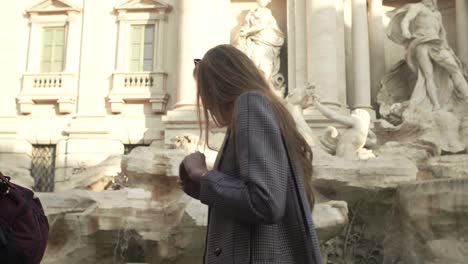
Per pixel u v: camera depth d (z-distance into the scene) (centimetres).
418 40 2212
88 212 1116
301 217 244
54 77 2636
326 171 1216
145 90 2594
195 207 1000
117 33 2683
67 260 1109
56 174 2531
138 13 2683
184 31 2444
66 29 2703
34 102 2641
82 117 2591
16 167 2542
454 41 2580
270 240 237
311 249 241
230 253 238
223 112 273
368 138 1886
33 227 365
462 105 2122
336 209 1000
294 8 2469
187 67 2412
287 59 2503
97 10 2700
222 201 235
